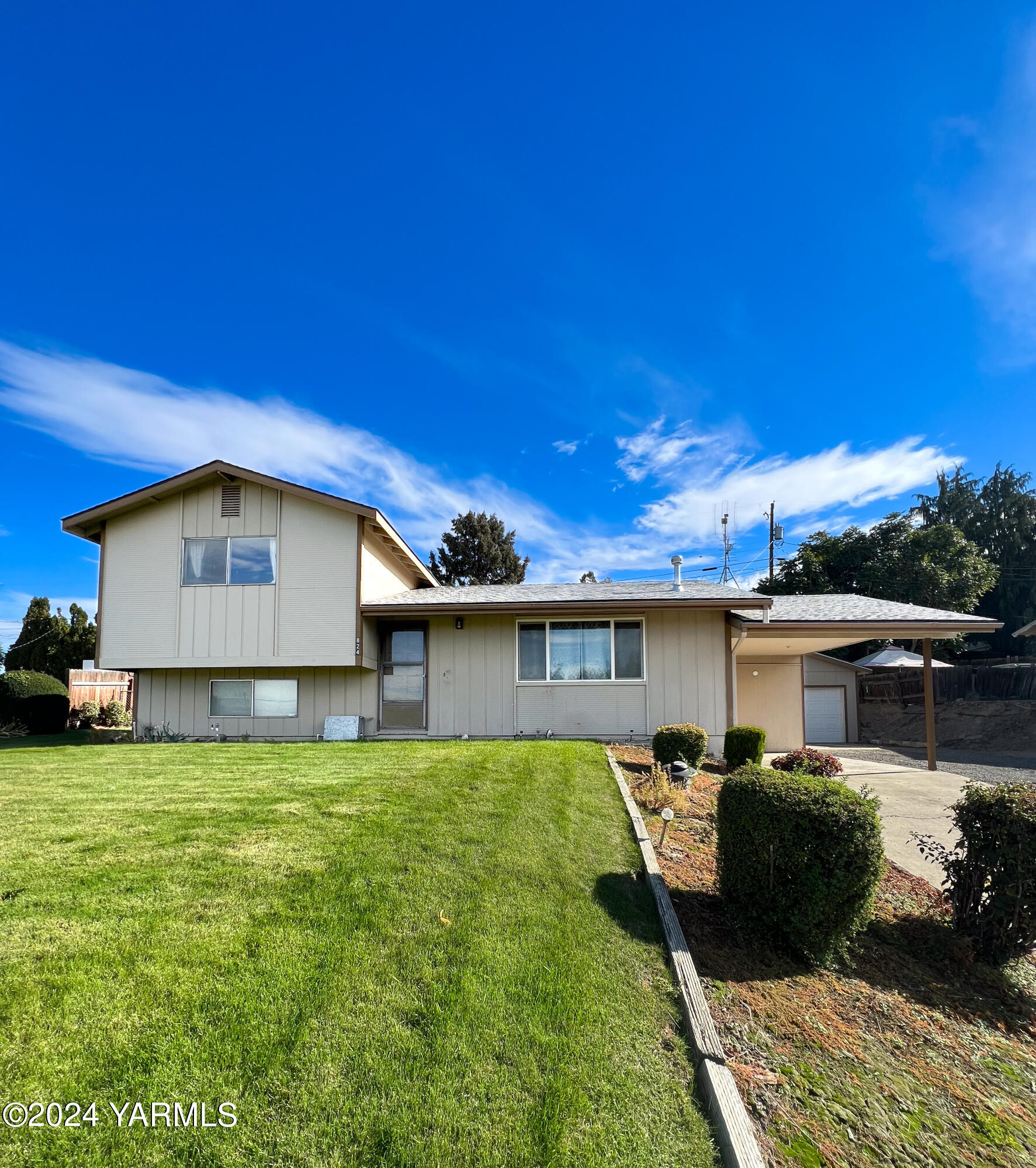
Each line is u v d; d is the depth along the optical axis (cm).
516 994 293
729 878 414
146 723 1320
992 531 3316
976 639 3291
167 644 1245
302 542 1242
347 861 427
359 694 1295
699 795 745
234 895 368
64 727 1661
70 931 317
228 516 1259
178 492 1271
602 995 303
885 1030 331
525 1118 222
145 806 554
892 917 478
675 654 1229
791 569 2912
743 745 934
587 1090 239
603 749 965
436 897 384
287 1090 225
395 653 1314
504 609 1198
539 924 363
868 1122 257
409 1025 265
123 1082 224
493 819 540
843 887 372
